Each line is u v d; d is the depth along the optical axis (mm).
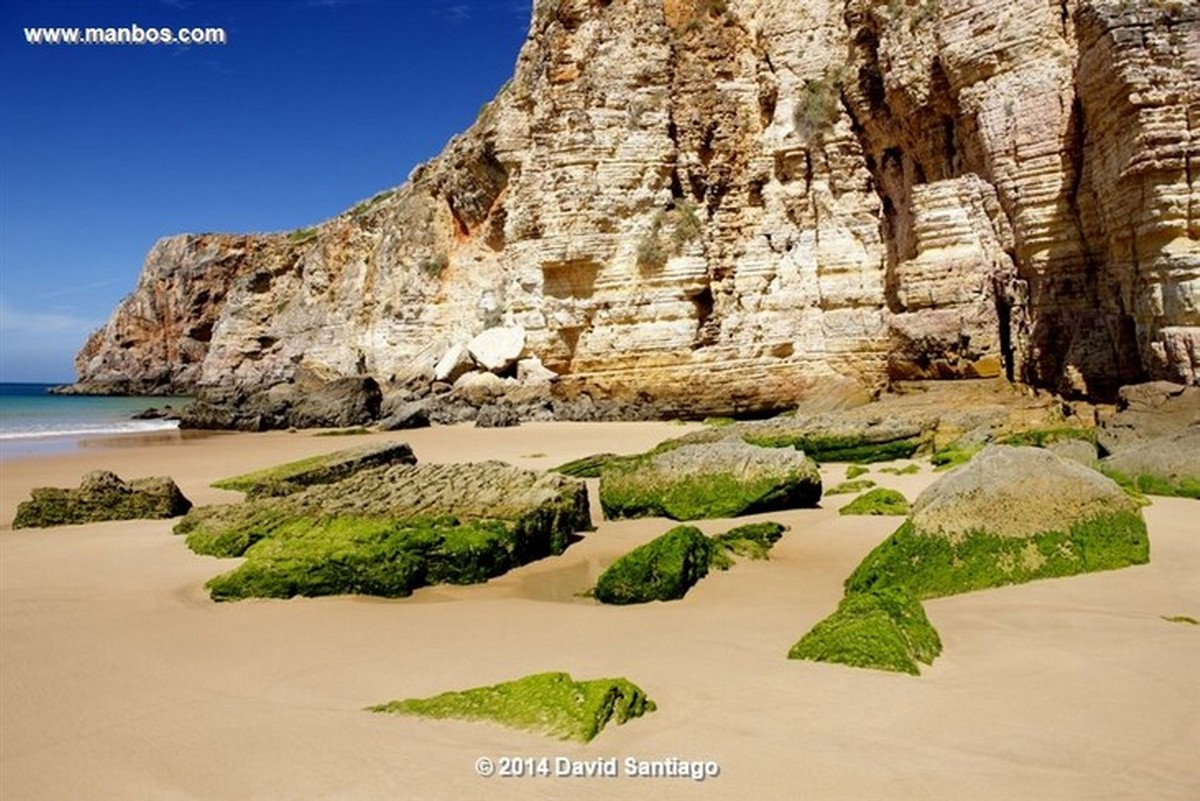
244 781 4156
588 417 31391
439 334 40219
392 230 45094
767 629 6590
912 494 13180
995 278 24219
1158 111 18047
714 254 32781
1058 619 6484
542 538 10195
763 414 31391
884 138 29484
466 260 40031
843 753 4219
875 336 30281
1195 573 7730
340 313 48906
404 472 12664
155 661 6242
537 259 33844
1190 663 5434
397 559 8547
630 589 7848
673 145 33000
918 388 24859
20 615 7719
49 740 4758
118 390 70812
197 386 60125
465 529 9344
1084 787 3830
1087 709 4715
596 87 33062
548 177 33438
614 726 4617
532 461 20422
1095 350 20750
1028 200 22641
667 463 12781
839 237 31219
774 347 31656
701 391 31641
